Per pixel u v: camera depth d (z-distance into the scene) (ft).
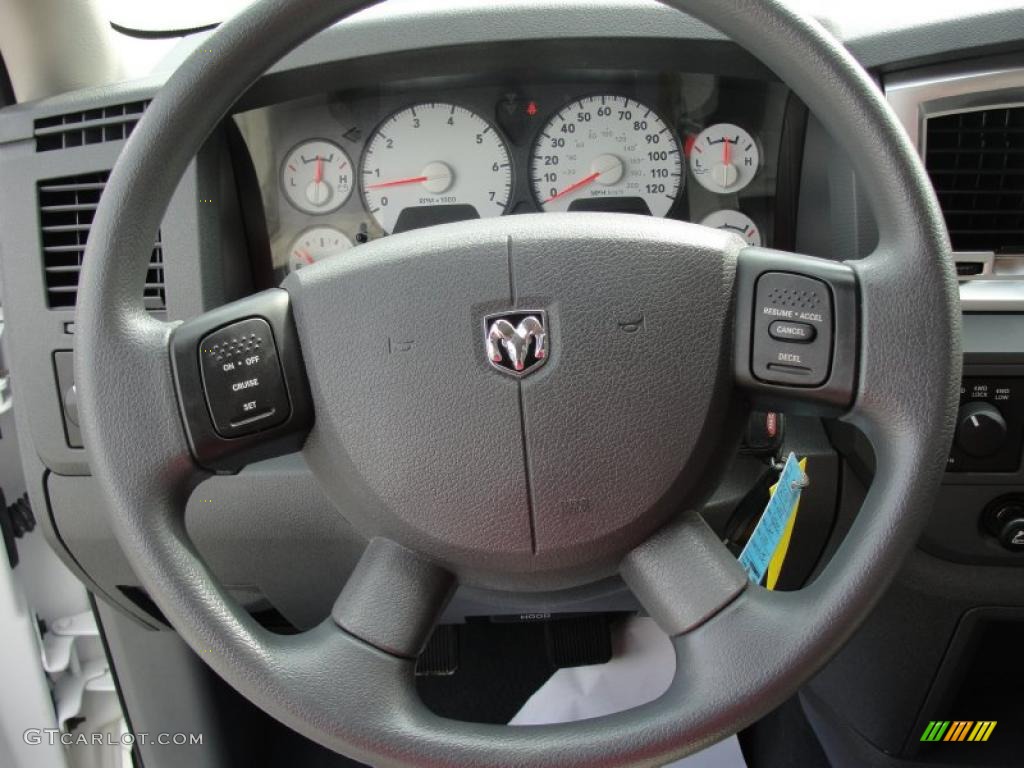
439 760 2.07
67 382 3.41
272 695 2.13
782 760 4.87
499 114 3.64
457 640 5.07
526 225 2.31
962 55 3.29
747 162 3.66
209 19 3.91
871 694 4.21
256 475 3.36
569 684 4.90
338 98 3.59
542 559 2.31
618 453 2.27
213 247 3.39
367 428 2.30
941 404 2.16
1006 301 3.35
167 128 2.24
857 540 2.17
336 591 3.59
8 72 3.68
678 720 2.08
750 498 3.20
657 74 3.53
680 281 2.28
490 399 2.26
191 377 2.24
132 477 2.20
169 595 2.18
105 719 4.78
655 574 2.30
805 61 2.25
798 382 2.27
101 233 2.23
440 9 3.30
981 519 3.54
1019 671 4.66
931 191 2.22
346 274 2.31
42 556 4.39
